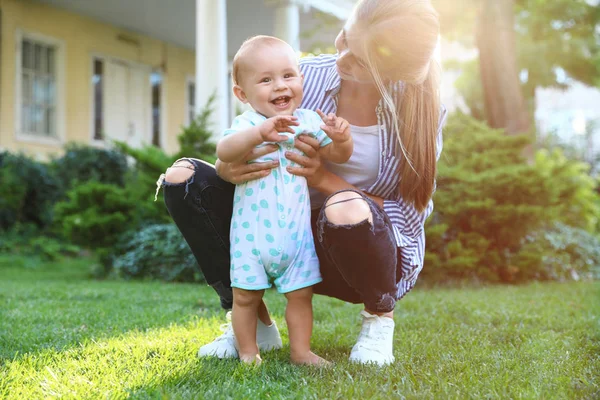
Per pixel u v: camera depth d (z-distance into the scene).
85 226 6.77
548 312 3.98
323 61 2.44
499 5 8.12
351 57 2.11
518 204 6.54
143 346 2.61
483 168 6.65
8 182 9.27
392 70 2.02
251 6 11.90
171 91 14.26
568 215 8.20
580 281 6.98
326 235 2.07
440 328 3.30
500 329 3.32
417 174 2.30
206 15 8.37
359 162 2.34
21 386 2.01
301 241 2.23
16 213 9.49
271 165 2.20
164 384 2.00
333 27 11.08
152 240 6.67
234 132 2.17
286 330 3.09
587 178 8.19
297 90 2.26
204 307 4.23
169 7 11.91
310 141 2.21
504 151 6.70
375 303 2.24
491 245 6.63
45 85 11.81
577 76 14.73
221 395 1.87
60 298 4.64
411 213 2.39
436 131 2.32
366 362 2.30
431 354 2.55
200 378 2.10
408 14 1.94
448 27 11.62
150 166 7.01
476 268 6.49
